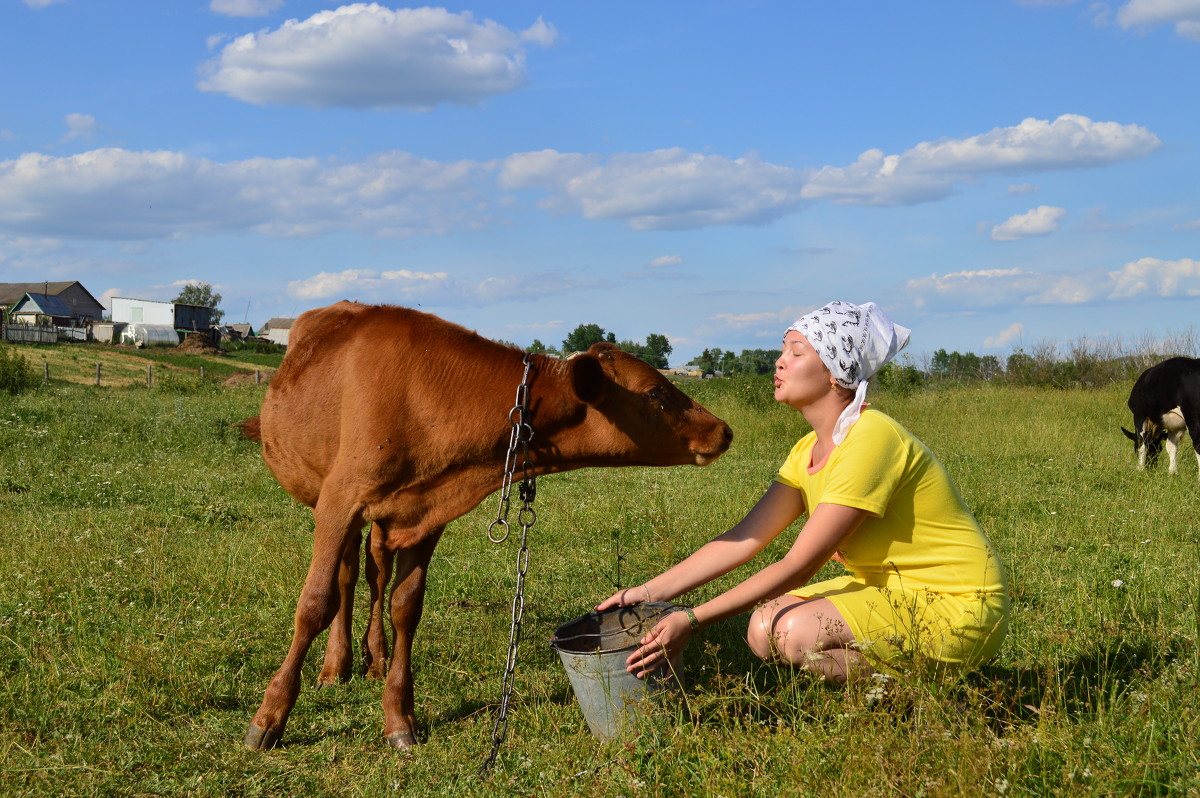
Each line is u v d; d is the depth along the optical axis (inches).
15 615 180.4
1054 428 503.8
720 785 107.8
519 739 136.5
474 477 147.3
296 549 243.3
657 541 270.7
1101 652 155.7
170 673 155.3
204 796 122.0
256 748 136.2
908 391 842.8
